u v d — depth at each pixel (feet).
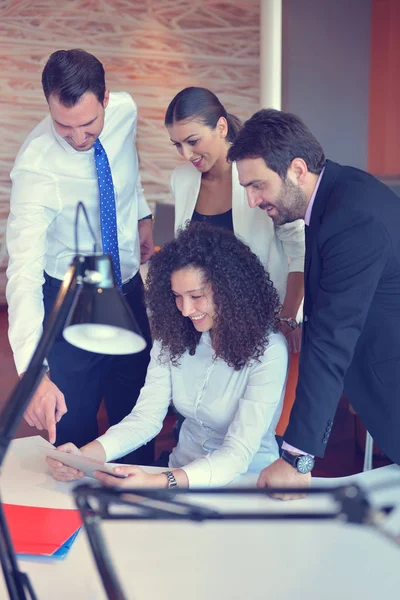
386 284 5.70
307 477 5.48
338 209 5.59
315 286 6.02
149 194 23.47
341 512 2.01
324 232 5.65
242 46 23.44
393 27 24.21
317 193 5.87
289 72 11.14
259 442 6.20
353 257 5.51
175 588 4.32
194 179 8.13
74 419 8.45
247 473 6.43
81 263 3.34
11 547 2.91
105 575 2.59
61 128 6.91
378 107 24.90
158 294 6.62
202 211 8.14
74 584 4.38
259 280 6.38
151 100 23.04
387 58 24.48
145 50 22.72
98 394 8.62
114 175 8.10
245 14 23.25
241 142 5.84
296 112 11.30
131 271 8.69
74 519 5.11
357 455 11.75
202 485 5.78
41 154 7.65
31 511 5.23
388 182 12.26
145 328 8.99
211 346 6.61
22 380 2.87
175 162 23.49
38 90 21.84
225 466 5.92
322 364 5.50
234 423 6.28
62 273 8.19
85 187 7.81
